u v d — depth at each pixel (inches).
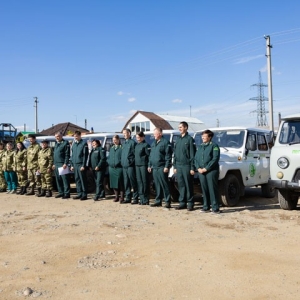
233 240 227.5
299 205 368.8
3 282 166.9
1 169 534.6
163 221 289.4
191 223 280.5
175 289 155.3
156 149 360.8
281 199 336.2
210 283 160.6
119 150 401.1
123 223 282.5
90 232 253.4
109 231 255.3
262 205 376.2
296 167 309.9
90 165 430.6
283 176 315.9
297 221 285.7
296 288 154.2
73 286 161.0
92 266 185.2
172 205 382.3
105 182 482.3
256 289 153.6
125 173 391.5
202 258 192.5
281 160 316.8
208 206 333.4
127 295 150.8
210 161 319.3
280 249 207.8
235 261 187.2
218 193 331.3
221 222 283.0
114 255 201.8
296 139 321.7
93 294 152.5
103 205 383.6
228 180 357.7
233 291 152.2
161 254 200.4
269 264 182.4
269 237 235.0
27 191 515.8
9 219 309.6
